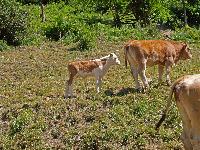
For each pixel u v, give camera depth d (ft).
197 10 154.81
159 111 49.93
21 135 47.60
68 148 44.98
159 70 61.67
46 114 52.42
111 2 140.87
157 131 45.11
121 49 101.45
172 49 60.44
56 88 64.95
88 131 46.80
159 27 144.25
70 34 118.52
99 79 61.05
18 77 75.77
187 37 119.44
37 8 163.73
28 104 55.01
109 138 45.06
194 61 82.17
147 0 139.54
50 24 128.88
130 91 59.00
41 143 46.29
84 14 155.94
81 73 60.13
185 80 35.83
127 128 46.42
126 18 144.87
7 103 57.16
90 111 52.19
